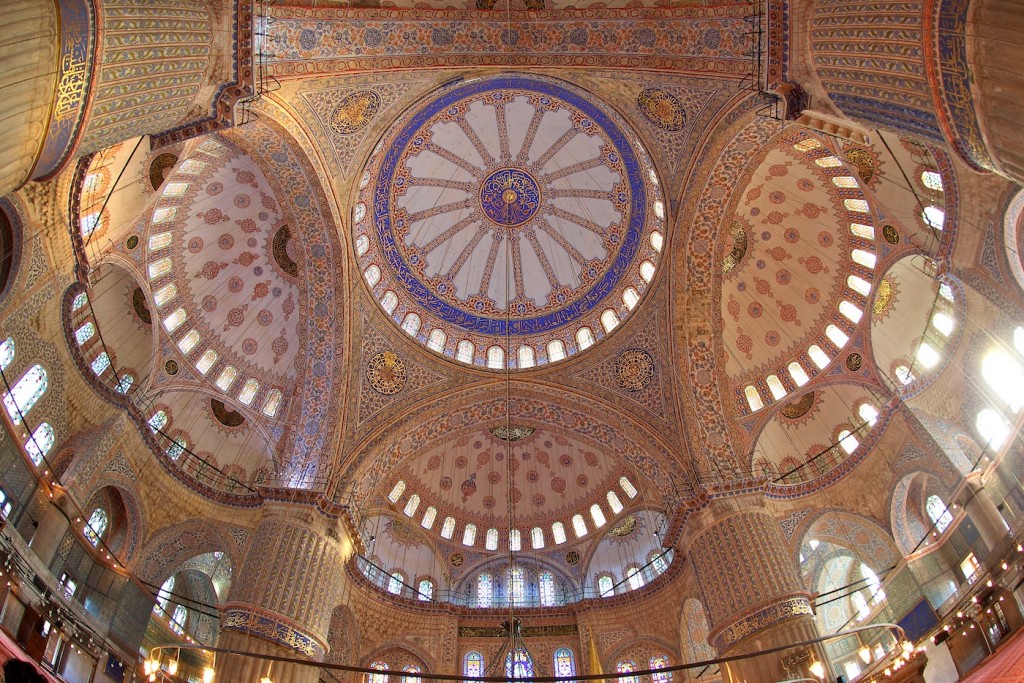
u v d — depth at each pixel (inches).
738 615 572.4
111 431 597.9
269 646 543.8
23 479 504.1
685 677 721.0
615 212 794.8
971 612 538.9
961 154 351.3
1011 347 532.4
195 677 646.5
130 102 378.9
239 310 733.3
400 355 758.5
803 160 665.0
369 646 743.1
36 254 506.3
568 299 827.4
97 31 340.5
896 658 597.0
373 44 557.3
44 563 509.0
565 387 767.1
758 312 756.6
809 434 743.1
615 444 751.1
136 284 667.4
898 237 638.5
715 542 619.8
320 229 672.4
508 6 562.6
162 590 660.7
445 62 592.7
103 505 616.1
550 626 787.4
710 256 697.6
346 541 665.0
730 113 597.3
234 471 724.0
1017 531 504.1
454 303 826.8
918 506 652.1
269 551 595.8
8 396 504.1
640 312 743.7
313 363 710.5
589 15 564.7
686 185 665.0
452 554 850.8
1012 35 292.8
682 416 704.4
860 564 709.3
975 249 537.3
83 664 514.3
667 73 583.2
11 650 421.4
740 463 675.4
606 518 842.2
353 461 694.5
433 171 786.2
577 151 779.4
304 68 539.5
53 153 340.5
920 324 651.5
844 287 706.8
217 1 430.9
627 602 776.9
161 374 676.1
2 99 289.7
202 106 445.7
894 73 369.4
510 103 747.4
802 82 441.7
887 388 676.1
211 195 674.8
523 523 870.4
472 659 765.3
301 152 607.2
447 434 776.9
